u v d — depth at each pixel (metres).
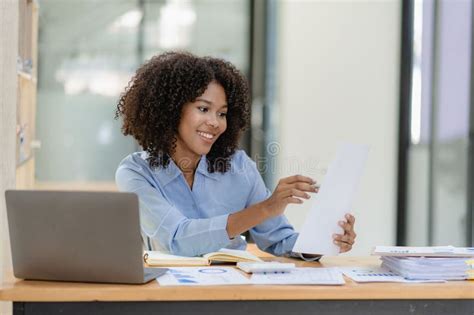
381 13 4.54
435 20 3.89
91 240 1.55
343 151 1.83
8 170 1.74
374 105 4.57
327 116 4.69
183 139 2.10
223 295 1.54
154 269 1.73
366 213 4.50
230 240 1.94
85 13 4.83
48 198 1.55
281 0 4.89
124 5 4.87
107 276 1.58
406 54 4.38
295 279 1.65
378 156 4.54
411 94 4.32
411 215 4.27
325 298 1.58
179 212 2.02
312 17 4.72
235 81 2.13
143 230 2.09
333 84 4.68
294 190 1.84
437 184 3.82
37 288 1.53
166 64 2.09
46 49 4.81
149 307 1.55
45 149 4.84
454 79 3.57
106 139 4.89
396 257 1.78
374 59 4.57
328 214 1.84
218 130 2.08
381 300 1.62
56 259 1.58
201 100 2.05
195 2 4.95
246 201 2.25
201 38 4.96
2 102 1.73
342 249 1.84
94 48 4.86
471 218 3.32
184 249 1.97
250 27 5.00
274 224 2.17
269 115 4.96
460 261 1.71
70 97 4.85
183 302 1.56
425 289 1.61
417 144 4.20
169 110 2.07
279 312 1.59
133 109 2.15
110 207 1.52
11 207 1.57
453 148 3.58
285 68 4.82
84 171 4.88
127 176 2.10
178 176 2.14
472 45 3.31
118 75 4.89
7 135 1.74
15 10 1.75
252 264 1.76
